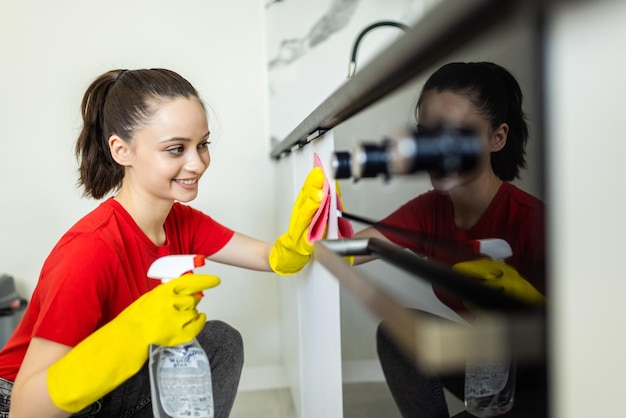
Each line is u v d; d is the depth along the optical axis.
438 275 0.40
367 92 0.50
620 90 0.23
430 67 0.41
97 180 1.04
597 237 0.24
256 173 1.90
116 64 1.80
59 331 0.76
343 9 1.75
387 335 0.47
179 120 0.89
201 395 0.77
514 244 0.34
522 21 0.28
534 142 0.30
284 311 1.74
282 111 1.76
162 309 0.71
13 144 1.77
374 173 0.41
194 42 1.84
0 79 1.75
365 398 0.58
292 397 1.64
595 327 0.24
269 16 1.78
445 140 0.35
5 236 1.79
